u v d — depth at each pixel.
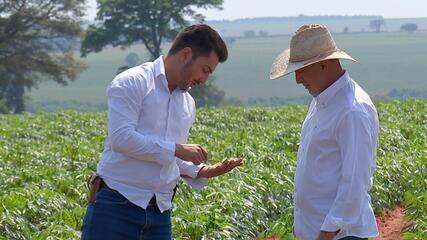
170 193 5.75
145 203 5.58
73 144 16.97
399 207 11.95
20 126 22.53
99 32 66.25
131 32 66.75
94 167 13.56
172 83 5.61
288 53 5.70
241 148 14.98
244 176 11.73
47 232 9.09
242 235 9.69
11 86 68.44
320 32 5.43
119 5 65.56
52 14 62.75
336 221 5.32
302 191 5.59
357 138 5.32
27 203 10.02
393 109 23.70
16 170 13.13
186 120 5.75
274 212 10.96
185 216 9.67
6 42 61.56
